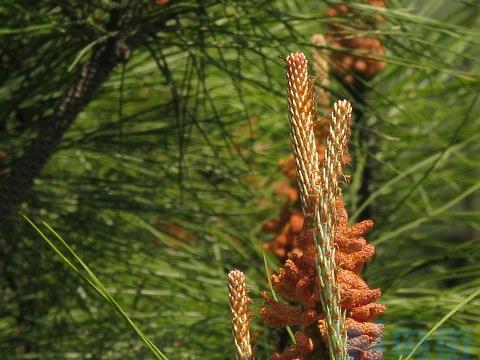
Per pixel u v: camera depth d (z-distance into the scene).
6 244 3.24
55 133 2.91
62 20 2.82
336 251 1.87
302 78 1.86
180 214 3.22
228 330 3.24
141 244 3.40
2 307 3.29
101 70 2.88
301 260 1.87
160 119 3.28
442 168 3.98
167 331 3.25
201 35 2.84
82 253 3.29
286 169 3.13
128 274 3.37
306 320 1.86
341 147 1.85
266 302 1.89
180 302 3.44
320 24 3.47
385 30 2.95
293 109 1.86
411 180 3.85
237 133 3.63
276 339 2.98
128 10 2.82
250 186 3.55
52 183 3.23
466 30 2.95
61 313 3.43
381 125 3.82
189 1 2.78
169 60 3.24
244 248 3.46
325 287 1.84
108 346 3.28
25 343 3.36
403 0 3.32
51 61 2.88
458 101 4.03
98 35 2.81
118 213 3.34
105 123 3.22
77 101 2.89
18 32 2.80
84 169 3.49
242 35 2.80
